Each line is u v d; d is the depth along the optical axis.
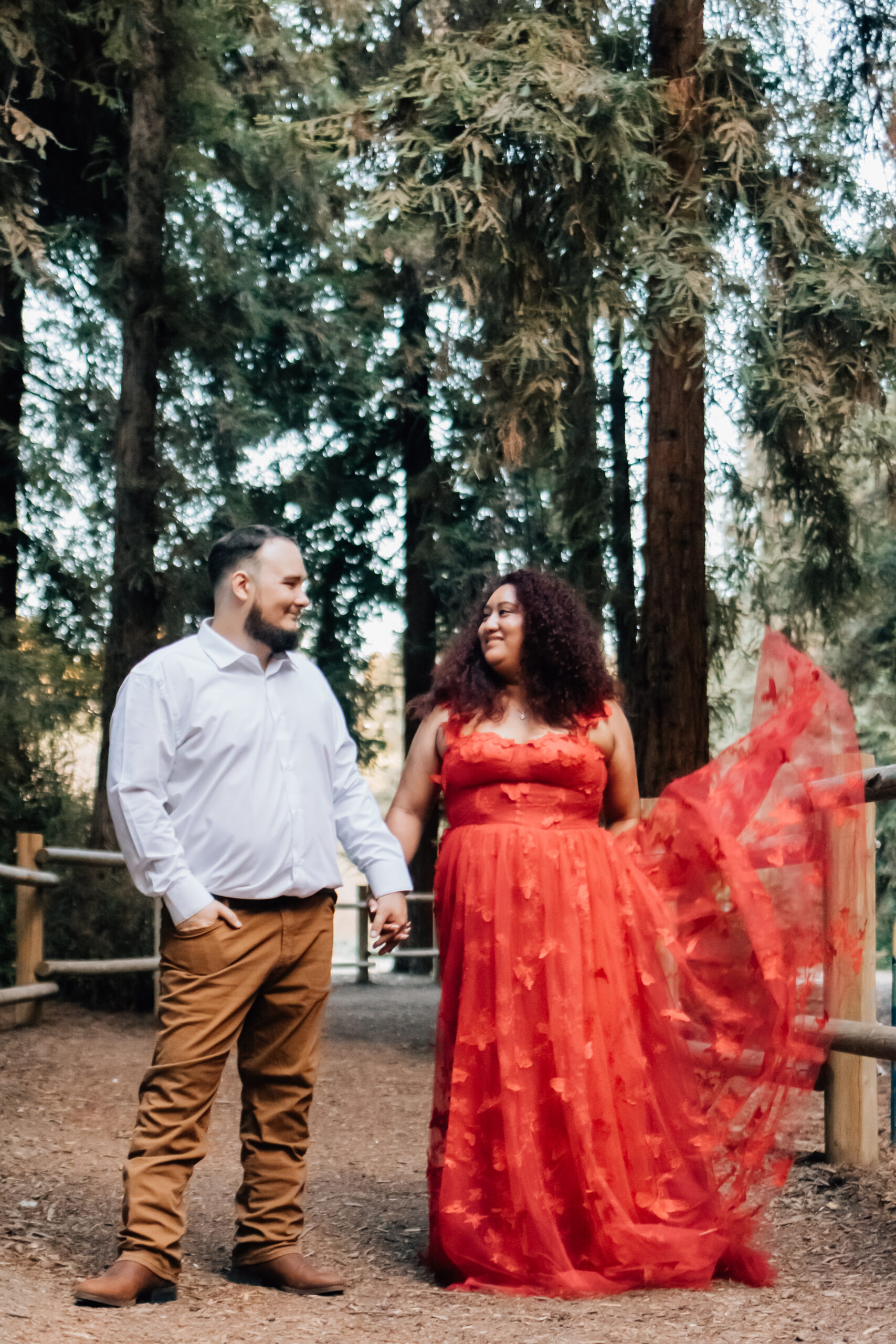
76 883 10.05
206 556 12.40
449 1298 3.20
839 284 8.65
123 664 11.27
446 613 17.50
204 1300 3.10
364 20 14.88
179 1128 3.15
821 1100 5.87
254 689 3.33
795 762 3.75
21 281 12.86
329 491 17.83
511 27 8.38
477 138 7.84
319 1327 2.89
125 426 11.62
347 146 8.24
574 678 3.75
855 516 11.58
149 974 9.69
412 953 15.35
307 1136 3.38
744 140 8.99
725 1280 3.39
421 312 17.05
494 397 8.67
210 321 13.60
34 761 11.88
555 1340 2.79
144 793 3.20
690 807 3.75
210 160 13.60
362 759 18.53
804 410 8.63
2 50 9.42
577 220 8.13
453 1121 3.43
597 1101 3.38
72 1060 6.99
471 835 3.63
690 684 9.63
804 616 12.23
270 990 3.33
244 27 12.85
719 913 3.66
